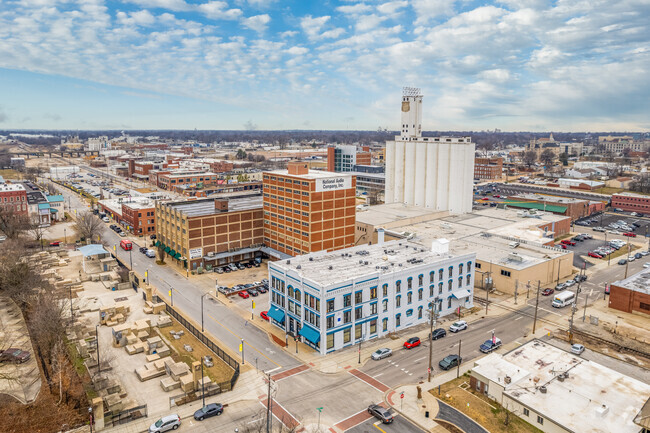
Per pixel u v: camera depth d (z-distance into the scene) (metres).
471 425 60.69
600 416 58.78
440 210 176.75
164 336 88.00
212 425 61.03
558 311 101.69
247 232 140.12
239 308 102.25
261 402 66.50
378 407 63.00
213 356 80.00
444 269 97.25
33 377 69.81
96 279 120.88
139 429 59.81
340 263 94.75
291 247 134.25
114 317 93.12
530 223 162.12
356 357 79.69
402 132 193.50
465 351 81.94
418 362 78.00
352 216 138.00
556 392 64.31
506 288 112.94
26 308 97.25
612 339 87.44
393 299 89.06
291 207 132.25
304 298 83.44
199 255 129.75
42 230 178.50
